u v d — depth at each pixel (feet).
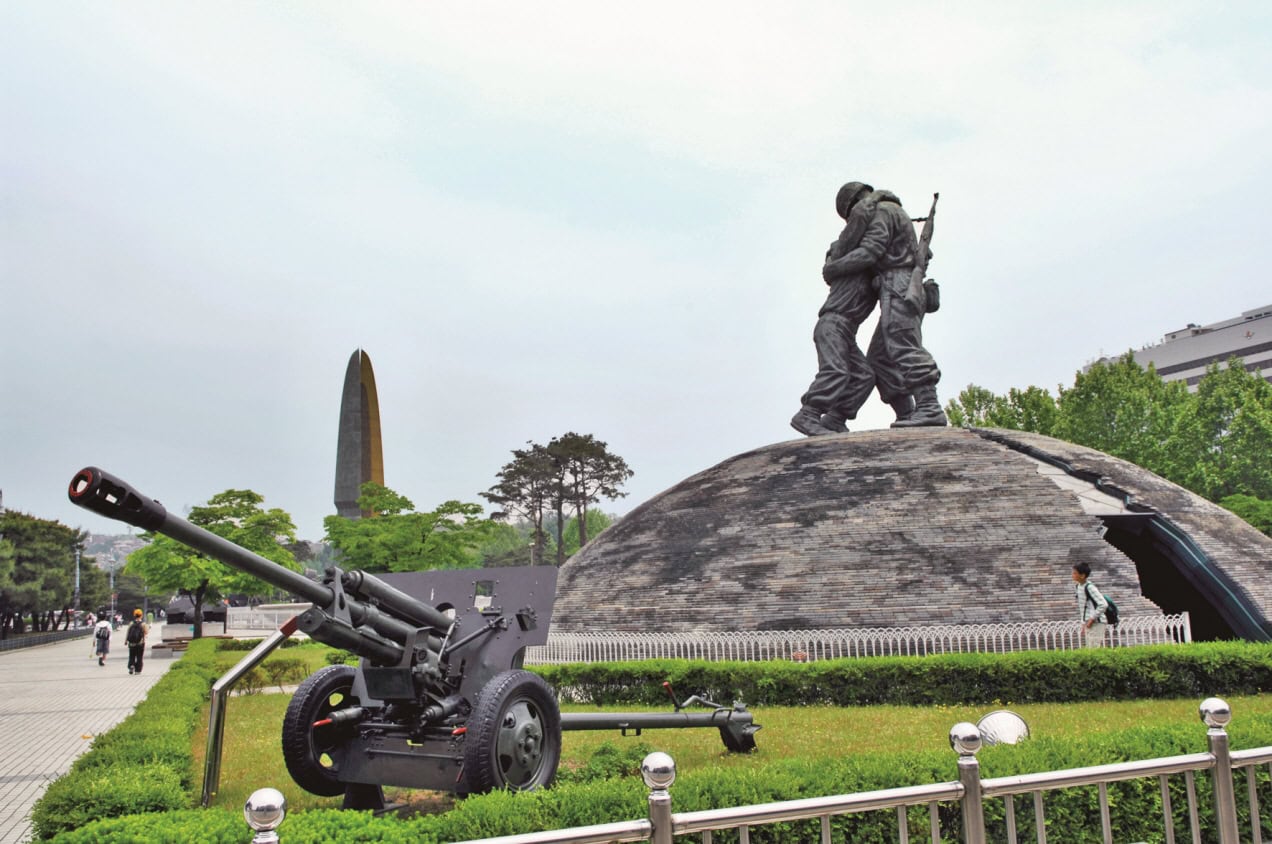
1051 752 23.95
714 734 47.52
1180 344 418.31
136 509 22.38
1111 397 212.02
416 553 156.97
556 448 275.18
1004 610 80.12
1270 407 212.02
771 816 16.16
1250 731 25.45
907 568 85.51
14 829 32.45
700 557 95.09
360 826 18.81
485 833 19.36
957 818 22.30
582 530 282.97
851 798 16.90
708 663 61.98
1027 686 55.98
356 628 27.58
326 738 30.07
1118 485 95.25
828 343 121.29
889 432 111.75
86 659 140.67
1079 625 74.18
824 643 76.64
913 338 118.83
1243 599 80.48
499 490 281.33
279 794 13.87
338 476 212.43
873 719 50.31
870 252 119.24
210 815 19.61
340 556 161.79
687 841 19.58
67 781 26.48
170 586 146.10
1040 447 106.32
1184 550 85.61
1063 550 84.23
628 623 92.17
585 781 32.14
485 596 31.89
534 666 66.18
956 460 99.66
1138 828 23.32
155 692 53.52
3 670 117.39
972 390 245.04
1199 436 204.44
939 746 41.11
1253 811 21.15
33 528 217.56
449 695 29.53
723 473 111.65
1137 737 25.50
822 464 104.47
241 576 149.28
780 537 93.04
